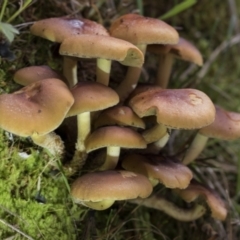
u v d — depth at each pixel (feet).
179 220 1.82
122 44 1.52
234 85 2.46
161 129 1.66
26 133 1.46
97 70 1.67
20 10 1.69
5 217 1.60
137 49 1.55
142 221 1.80
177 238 1.85
